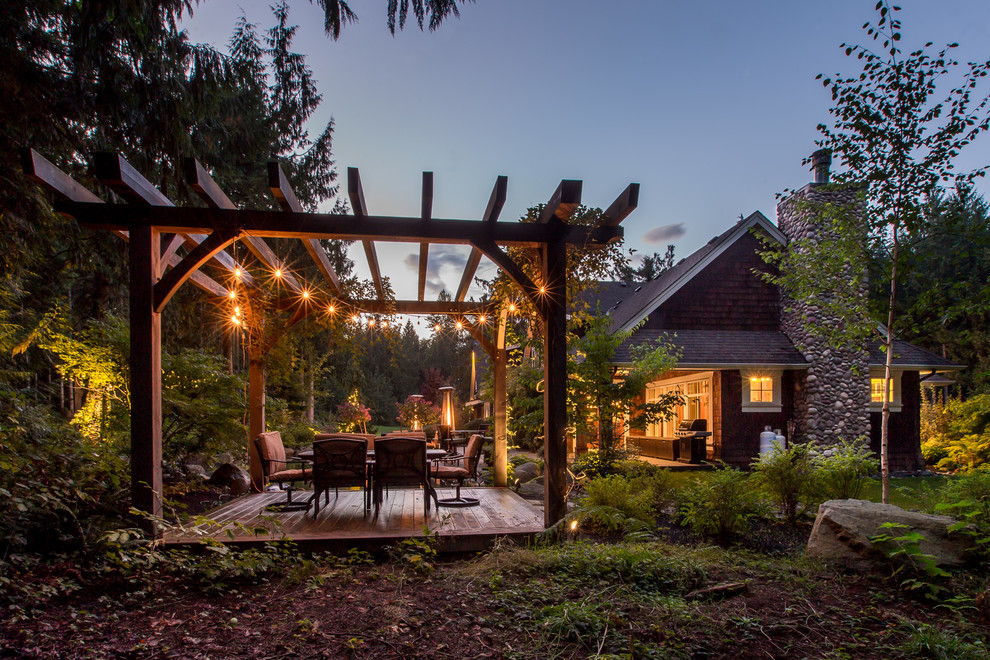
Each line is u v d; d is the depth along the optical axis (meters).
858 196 5.98
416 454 5.53
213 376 7.43
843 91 5.66
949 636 2.73
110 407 7.18
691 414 13.74
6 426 4.81
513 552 4.05
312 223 4.45
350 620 2.86
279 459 6.39
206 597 3.23
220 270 6.49
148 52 5.86
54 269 10.05
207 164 9.52
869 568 3.86
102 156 3.72
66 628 2.66
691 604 3.20
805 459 6.29
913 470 12.48
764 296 13.41
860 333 6.34
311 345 8.61
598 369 8.73
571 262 5.03
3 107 5.27
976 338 18.41
